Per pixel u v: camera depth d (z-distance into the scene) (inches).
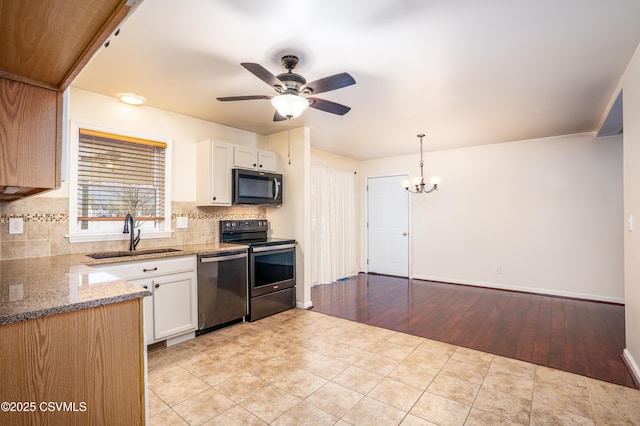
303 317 144.4
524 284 190.2
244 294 135.8
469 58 90.0
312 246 211.3
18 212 96.5
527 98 120.6
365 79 103.3
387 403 79.3
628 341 99.4
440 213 219.9
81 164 110.3
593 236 172.2
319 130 165.3
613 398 81.1
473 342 116.5
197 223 141.9
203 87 108.7
